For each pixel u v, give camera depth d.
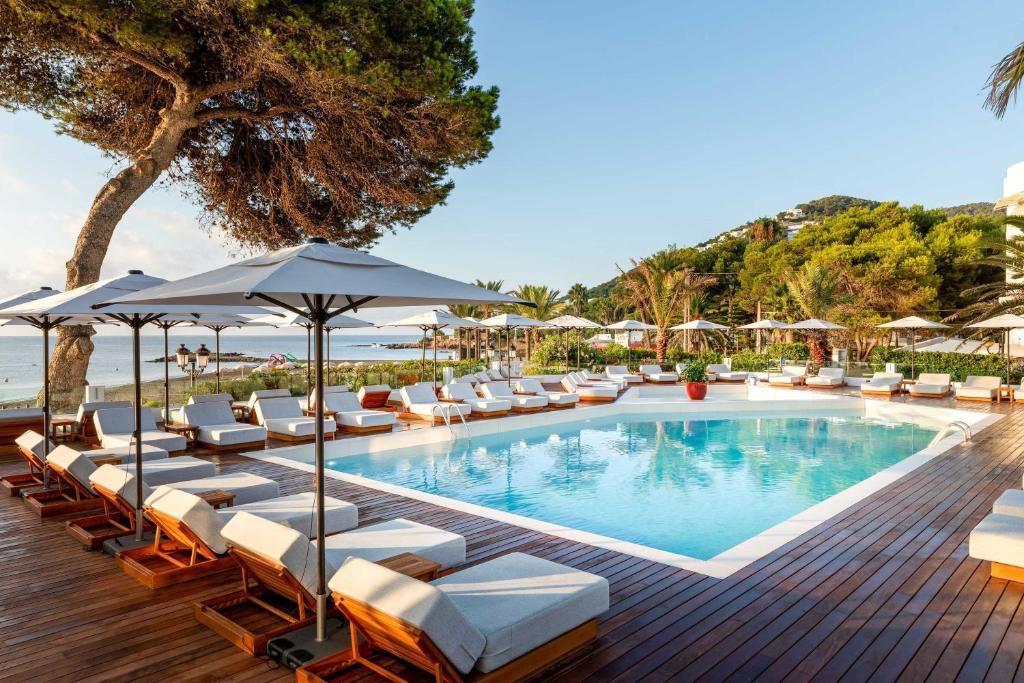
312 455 10.19
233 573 4.50
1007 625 3.68
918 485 7.31
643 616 3.78
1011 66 7.88
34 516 6.00
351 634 3.12
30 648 3.40
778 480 9.21
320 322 3.38
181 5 9.88
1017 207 26.09
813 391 19.70
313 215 15.07
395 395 15.16
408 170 13.75
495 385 15.35
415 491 7.16
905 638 3.51
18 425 9.35
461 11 12.19
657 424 14.93
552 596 3.25
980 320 15.66
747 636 3.53
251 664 3.24
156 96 12.93
